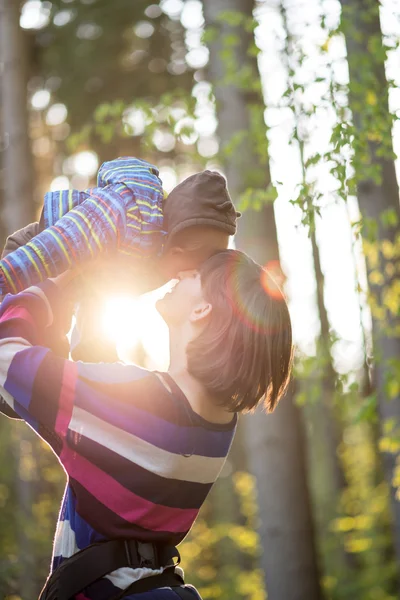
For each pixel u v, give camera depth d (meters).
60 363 1.48
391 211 4.56
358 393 5.34
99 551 1.47
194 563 13.34
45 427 1.50
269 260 6.51
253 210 6.48
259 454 7.03
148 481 1.49
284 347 1.56
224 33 6.44
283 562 6.93
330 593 12.28
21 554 7.98
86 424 1.47
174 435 1.50
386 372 4.90
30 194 8.41
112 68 10.44
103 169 1.70
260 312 1.53
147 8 10.25
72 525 1.51
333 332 5.11
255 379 1.52
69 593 1.45
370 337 5.16
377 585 12.17
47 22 10.30
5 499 8.41
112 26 10.30
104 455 1.47
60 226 1.53
